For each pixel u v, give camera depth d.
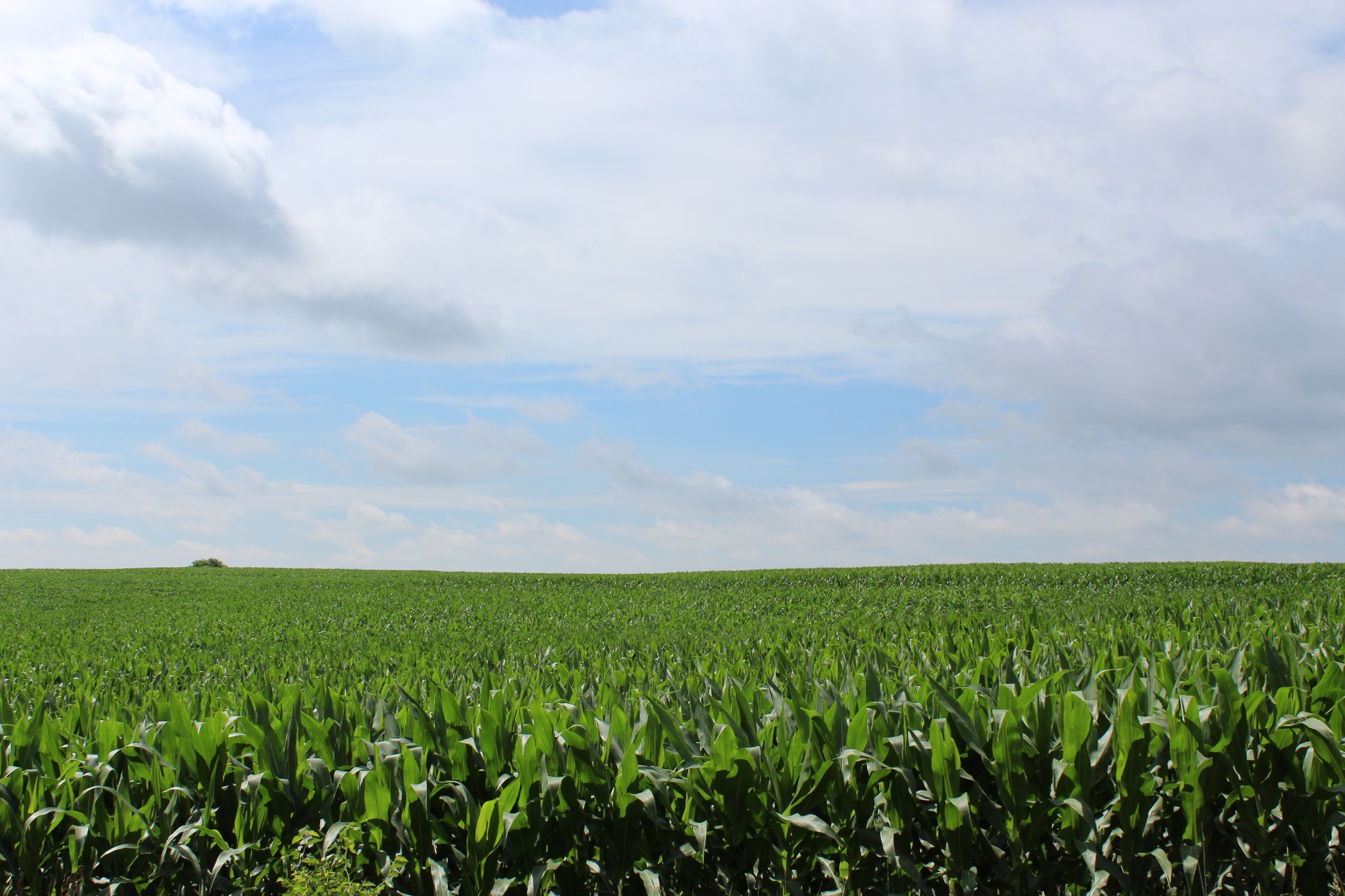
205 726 3.99
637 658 8.31
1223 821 3.83
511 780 3.78
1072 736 3.63
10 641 12.11
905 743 3.71
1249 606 10.33
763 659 7.55
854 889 3.68
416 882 3.59
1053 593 15.90
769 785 3.68
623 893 3.62
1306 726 3.67
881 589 18.42
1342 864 3.93
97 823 3.79
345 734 4.11
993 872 3.68
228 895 3.71
